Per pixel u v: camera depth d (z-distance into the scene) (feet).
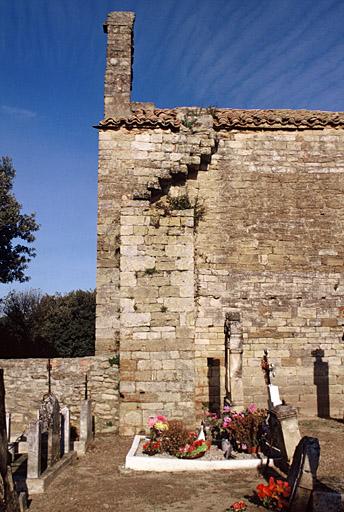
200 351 51.90
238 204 54.95
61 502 27.35
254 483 30.14
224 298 53.06
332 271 54.54
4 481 23.06
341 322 53.72
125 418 43.70
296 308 53.57
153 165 54.03
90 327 103.50
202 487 29.50
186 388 44.06
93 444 41.22
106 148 54.13
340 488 25.12
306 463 24.45
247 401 51.60
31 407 47.57
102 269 51.62
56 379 47.67
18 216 98.12
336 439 40.81
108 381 46.16
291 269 54.24
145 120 54.08
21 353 97.14
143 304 45.19
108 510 25.96
